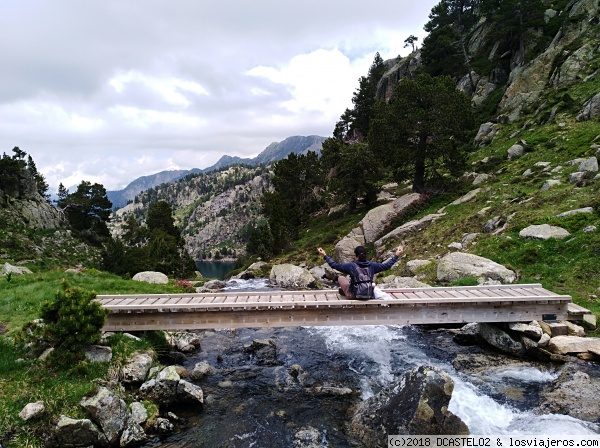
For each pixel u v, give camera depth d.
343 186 53.38
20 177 64.69
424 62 78.44
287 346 17.64
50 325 12.23
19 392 10.87
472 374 13.86
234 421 11.54
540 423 10.57
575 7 58.81
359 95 74.75
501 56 65.88
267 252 52.81
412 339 17.88
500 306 15.17
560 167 34.41
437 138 40.22
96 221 80.00
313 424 11.29
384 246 36.41
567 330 15.20
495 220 28.02
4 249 48.72
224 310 14.76
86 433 10.05
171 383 12.27
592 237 20.86
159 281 28.97
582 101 45.75
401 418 9.98
